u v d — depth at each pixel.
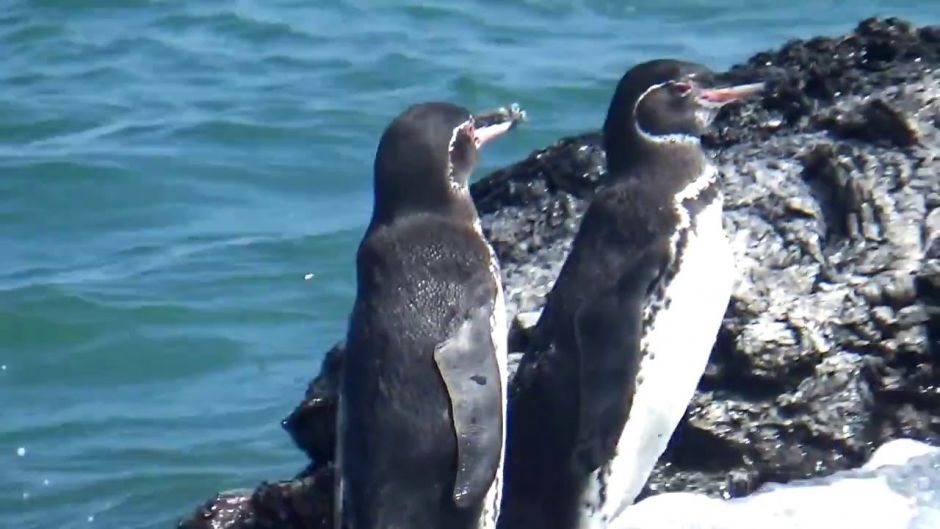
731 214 12.94
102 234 23.45
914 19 29.70
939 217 12.75
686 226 11.56
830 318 12.35
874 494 11.67
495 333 10.95
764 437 12.20
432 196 11.39
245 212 23.94
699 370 11.66
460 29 30.81
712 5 31.22
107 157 25.38
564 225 13.56
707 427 12.18
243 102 27.48
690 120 11.97
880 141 13.47
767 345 12.20
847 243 12.73
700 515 11.64
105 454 18.03
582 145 14.23
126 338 20.48
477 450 10.53
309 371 19.53
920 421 12.30
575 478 11.22
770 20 30.27
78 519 16.88
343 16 31.80
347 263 22.06
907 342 12.30
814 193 13.09
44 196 24.48
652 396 11.39
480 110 26.69
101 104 27.78
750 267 12.59
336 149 25.67
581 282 11.47
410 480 10.55
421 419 10.58
